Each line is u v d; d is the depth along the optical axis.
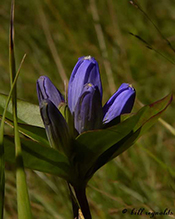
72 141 0.47
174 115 0.74
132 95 0.49
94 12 0.91
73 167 0.47
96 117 0.48
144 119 0.48
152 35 0.94
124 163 0.67
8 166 0.67
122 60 0.87
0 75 0.91
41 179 0.66
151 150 0.68
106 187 0.65
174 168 0.66
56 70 0.89
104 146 0.47
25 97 0.85
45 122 0.47
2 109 0.50
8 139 0.46
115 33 0.92
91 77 0.48
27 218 0.43
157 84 0.83
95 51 0.91
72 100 0.49
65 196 0.65
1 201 0.44
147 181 0.65
